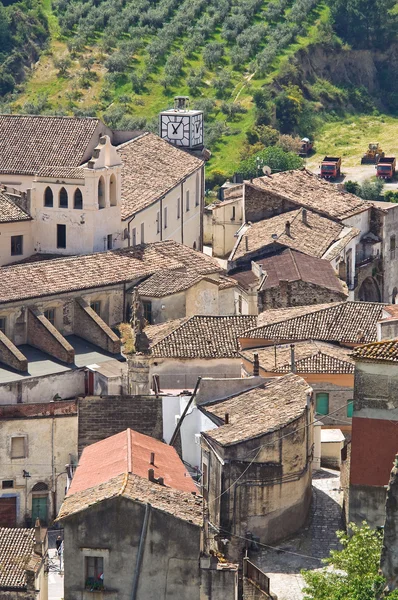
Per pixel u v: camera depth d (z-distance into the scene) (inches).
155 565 7628.0
